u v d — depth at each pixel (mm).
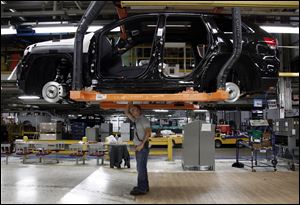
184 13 4691
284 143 9727
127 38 5535
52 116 21438
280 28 7602
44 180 6957
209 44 4559
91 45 4742
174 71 4965
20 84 5156
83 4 9859
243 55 4602
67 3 10289
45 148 10242
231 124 21453
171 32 5359
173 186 6375
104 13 9828
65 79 5324
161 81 4508
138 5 4125
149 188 6121
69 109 21359
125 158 9047
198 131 9000
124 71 5383
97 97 4480
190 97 4391
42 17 10953
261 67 4629
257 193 5691
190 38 5492
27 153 10008
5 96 15984
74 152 9852
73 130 18188
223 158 12312
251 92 4973
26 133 17734
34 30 8258
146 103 5508
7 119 21672
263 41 4691
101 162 10266
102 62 4980
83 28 4402
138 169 5520
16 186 6262
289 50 14188
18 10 10883
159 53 4535
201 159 8922
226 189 6059
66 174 7809
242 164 9586
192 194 5594
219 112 22844
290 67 14141
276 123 9734
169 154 11406
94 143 9898
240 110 19234
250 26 4812
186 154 8992
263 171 8656
